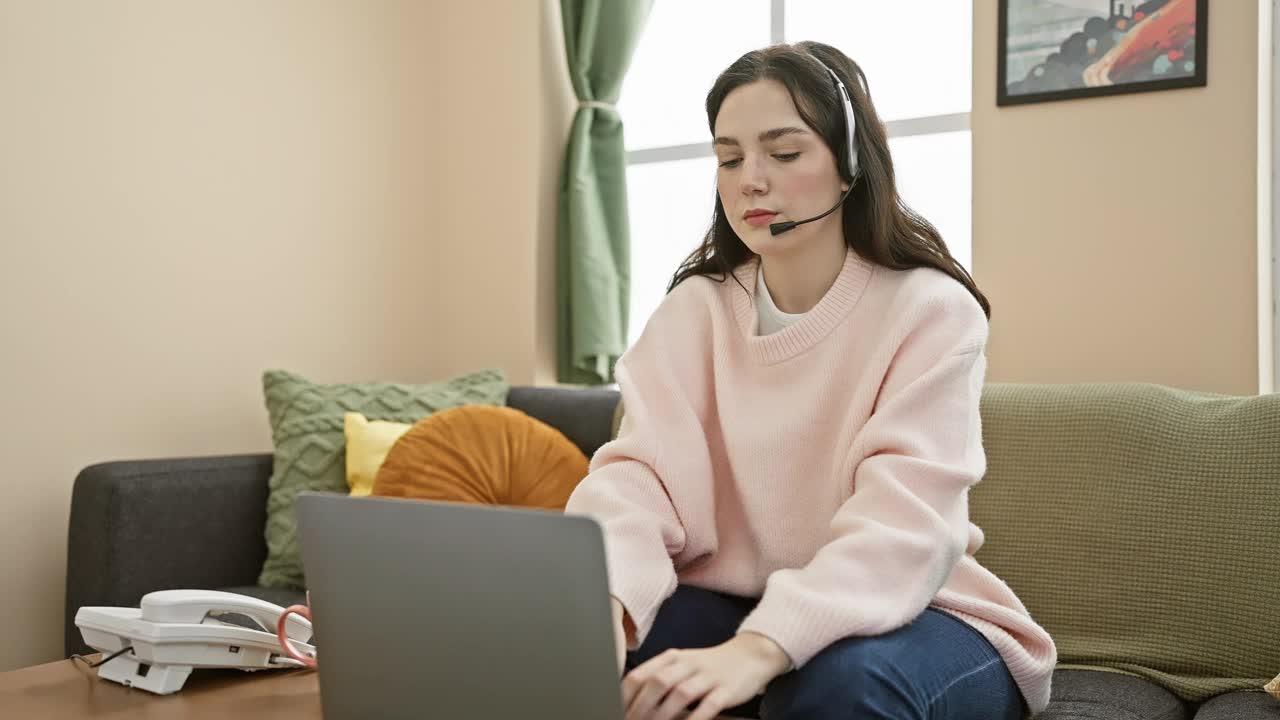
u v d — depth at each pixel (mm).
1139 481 1799
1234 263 2271
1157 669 1723
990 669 1268
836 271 1483
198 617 1361
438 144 3479
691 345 1579
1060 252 2436
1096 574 1799
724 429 1489
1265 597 1652
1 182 2520
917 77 2865
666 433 1499
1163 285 2336
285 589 2449
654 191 3293
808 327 1458
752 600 1492
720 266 1608
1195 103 2301
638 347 1613
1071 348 2424
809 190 1396
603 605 875
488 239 3363
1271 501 1681
